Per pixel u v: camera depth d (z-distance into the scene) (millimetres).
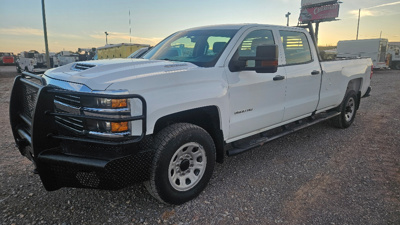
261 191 3465
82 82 2648
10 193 3322
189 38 4105
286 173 3975
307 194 3404
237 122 3602
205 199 3264
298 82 4492
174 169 3029
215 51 3621
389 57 28531
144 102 2578
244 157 4551
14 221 2791
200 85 3121
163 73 2881
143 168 2752
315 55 4969
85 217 2889
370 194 3406
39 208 3027
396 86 14750
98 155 2600
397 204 3186
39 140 2623
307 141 5363
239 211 3035
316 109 5121
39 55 30922
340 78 5535
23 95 3260
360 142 5328
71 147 2721
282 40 4340
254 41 3928
